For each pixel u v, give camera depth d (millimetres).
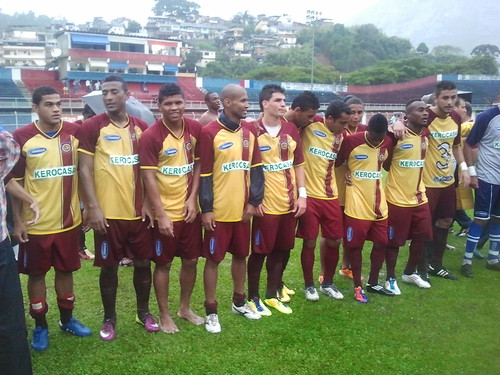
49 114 3510
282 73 60000
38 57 73188
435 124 5242
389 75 60281
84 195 3654
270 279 4598
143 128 3902
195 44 83312
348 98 5219
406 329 4211
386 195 5035
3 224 3000
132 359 3590
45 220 3572
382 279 5508
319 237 7477
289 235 4438
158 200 3719
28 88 36281
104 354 3654
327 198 4641
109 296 3865
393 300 4875
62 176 3613
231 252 4195
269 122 4277
